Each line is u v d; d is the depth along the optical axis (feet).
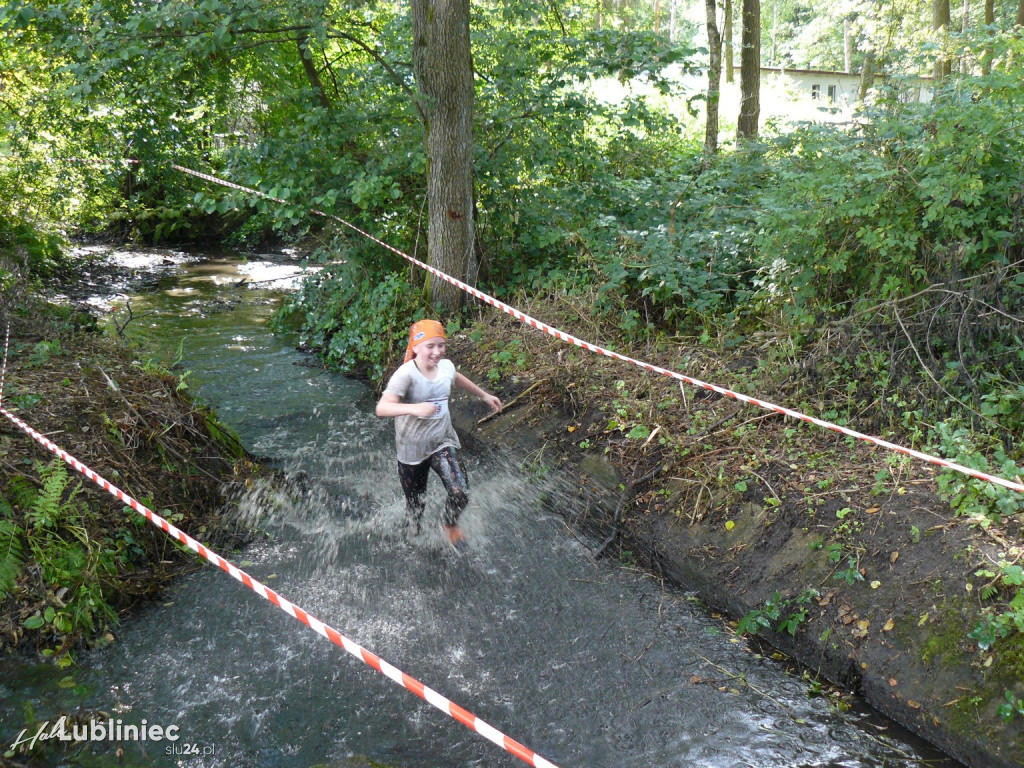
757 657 13.43
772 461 16.61
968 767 10.86
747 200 28.19
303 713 12.09
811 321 20.16
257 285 44.91
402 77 30.48
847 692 12.50
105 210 55.47
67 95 26.89
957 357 17.31
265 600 15.01
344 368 29.17
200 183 48.14
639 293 26.00
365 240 30.63
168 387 21.01
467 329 27.20
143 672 12.93
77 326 28.66
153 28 26.50
